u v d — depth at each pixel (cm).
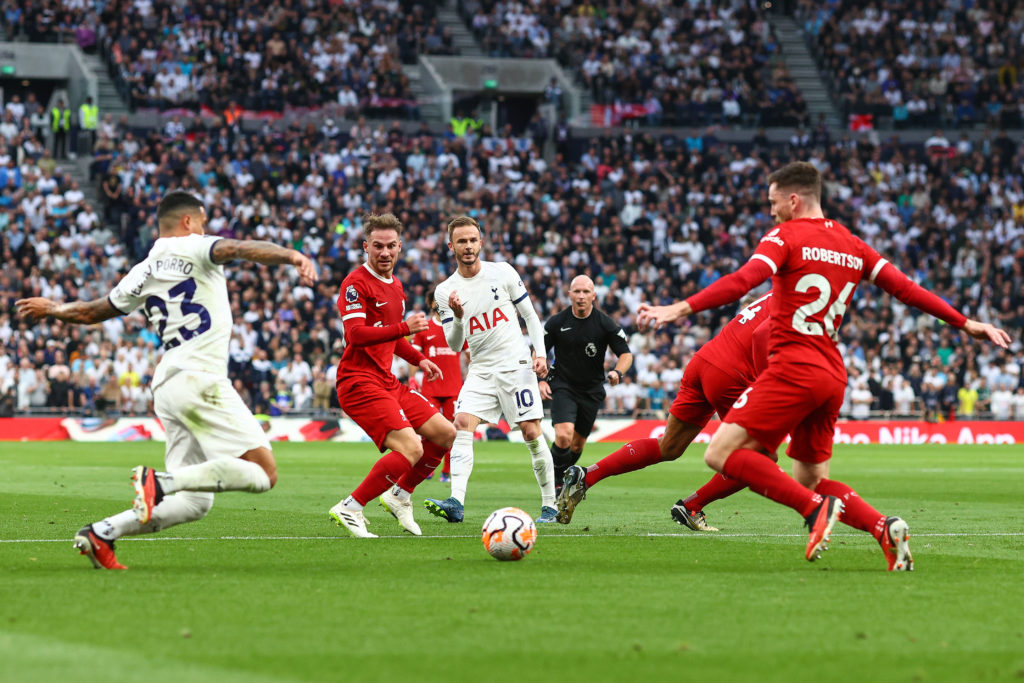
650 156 6091
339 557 1241
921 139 6569
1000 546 1399
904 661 749
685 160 6072
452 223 1680
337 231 5319
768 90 6531
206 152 5466
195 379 1097
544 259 5425
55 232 4959
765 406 1139
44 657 735
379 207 5491
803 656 760
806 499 1112
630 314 5100
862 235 5931
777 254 1121
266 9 6225
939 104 6644
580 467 1480
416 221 5478
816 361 1140
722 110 6400
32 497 2022
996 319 5547
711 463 1162
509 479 2641
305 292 4909
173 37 5916
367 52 6281
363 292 1456
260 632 820
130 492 2139
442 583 1049
